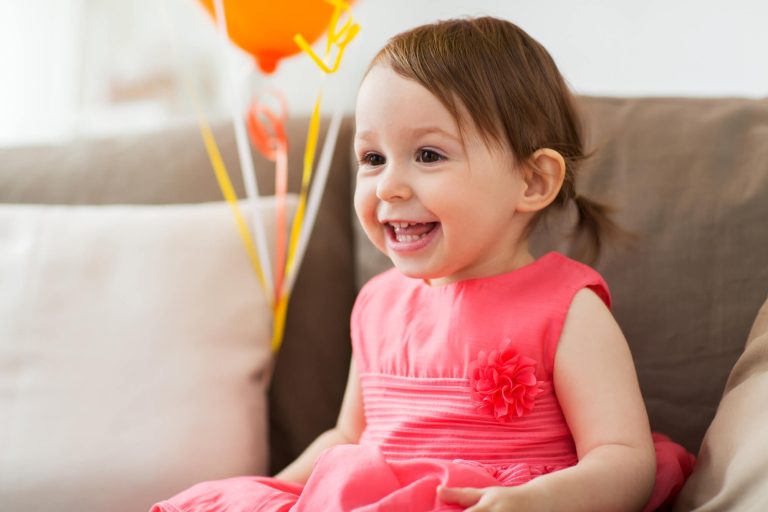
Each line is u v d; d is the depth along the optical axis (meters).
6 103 2.03
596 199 1.07
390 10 1.88
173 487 1.03
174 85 2.13
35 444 1.04
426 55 0.82
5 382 1.08
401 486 0.72
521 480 0.75
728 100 1.13
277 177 1.25
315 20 1.08
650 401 1.00
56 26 2.06
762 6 1.48
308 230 1.17
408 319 0.91
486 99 0.82
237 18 1.07
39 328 1.10
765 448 0.67
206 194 1.26
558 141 0.88
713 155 1.06
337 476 0.73
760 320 0.89
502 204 0.83
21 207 1.21
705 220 1.02
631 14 1.61
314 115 1.19
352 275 1.24
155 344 1.09
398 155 0.82
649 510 0.80
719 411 0.81
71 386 1.07
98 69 2.12
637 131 1.10
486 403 0.80
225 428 1.07
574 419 0.79
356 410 0.98
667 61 1.58
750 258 0.99
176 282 1.13
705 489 0.74
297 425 1.17
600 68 1.64
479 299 0.86
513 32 0.89
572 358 0.80
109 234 1.16
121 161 1.30
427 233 0.83
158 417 1.06
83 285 1.12
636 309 1.02
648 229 1.04
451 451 0.81
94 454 1.04
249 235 1.18
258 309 1.15
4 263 1.14
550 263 0.87
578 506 0.69
